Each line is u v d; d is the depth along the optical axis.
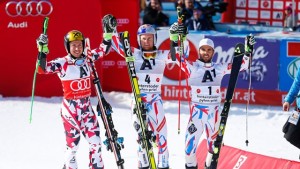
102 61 36.25
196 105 21.34
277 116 31.38
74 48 20.52
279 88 33.25
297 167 20.09
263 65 33.28
